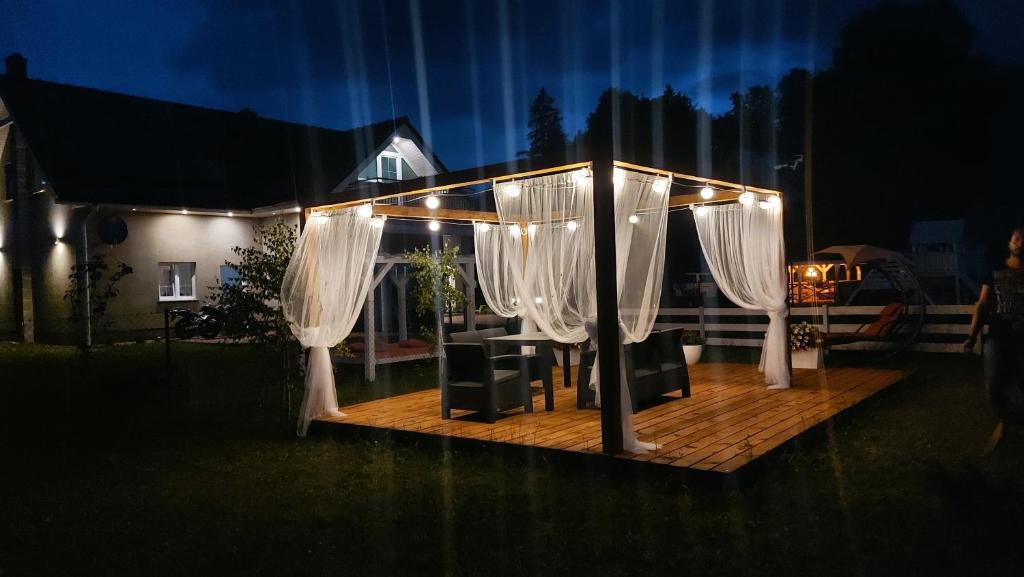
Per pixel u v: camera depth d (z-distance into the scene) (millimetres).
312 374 7613
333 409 7695
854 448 6191
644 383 7426
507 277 9930
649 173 6434
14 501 5551
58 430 8156
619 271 6113
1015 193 19297
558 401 8266
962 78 20203
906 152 21047
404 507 5102
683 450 5637
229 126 21578
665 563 3990
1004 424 5332
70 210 17031
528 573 3945
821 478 5352
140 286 17250
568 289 6816
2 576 4145
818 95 22203
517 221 7402
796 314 14547
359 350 13016
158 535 4758
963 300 17594
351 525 4797
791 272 16406
